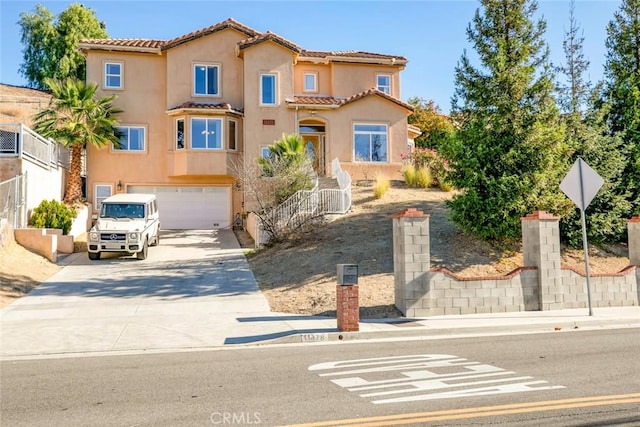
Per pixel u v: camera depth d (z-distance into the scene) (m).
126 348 9.76
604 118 20.98
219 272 17.86
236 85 30.70
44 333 10.83
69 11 54.12
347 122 30.50
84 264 19.73
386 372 7.65
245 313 12.78
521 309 13.18
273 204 21.92
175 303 13.92
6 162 20.98
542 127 16.59
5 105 43.53
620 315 12.62
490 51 17.62
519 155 16.77
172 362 8.62
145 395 6.71
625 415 5.61
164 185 30.05
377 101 30.94
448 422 5.45
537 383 6.93
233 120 29.86
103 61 29.62
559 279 13.48
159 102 30.27
